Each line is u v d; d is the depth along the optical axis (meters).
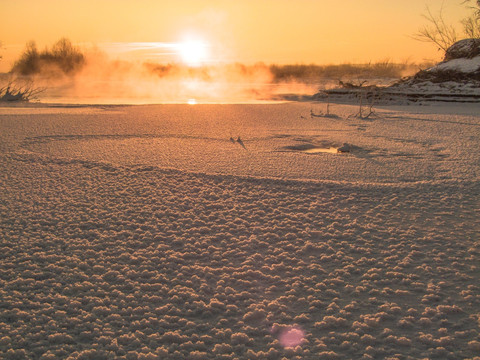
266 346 2.97
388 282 3.78
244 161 7.80
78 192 6.07
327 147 9.41
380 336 3.06
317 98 22.36
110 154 8.23
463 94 19.34
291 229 4.88
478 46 23.88
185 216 5.25
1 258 4.14
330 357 2.83
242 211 5.41
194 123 12.41
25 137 9.83
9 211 5.33
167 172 7.02
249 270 3.95
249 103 19.77
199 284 3.76
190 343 2.96
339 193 6.09
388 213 5.38
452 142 9.65
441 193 6.10
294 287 3.70
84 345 2.95
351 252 4.36
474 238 4.67
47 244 4.45
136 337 3.03
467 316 3.29
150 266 4.03
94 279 3.79
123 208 5.49
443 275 3.90
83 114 14.40
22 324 3.15
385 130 11.44
